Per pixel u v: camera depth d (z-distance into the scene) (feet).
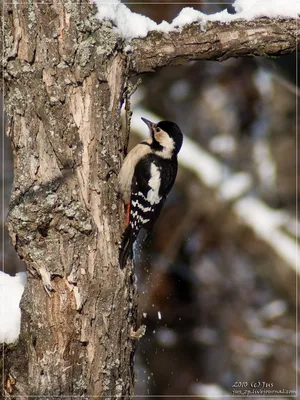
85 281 29.40
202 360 69.36
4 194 67.00
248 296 73.00
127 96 32.01
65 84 28.76
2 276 32.27
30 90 28.66
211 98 78.48
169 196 70.95
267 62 64.28
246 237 66.03
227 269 73.51
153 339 68.49
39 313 29.32
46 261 28.78
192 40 32.04
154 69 32.50
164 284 69.62
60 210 28.68
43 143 28.78
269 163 73.82
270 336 70.08
